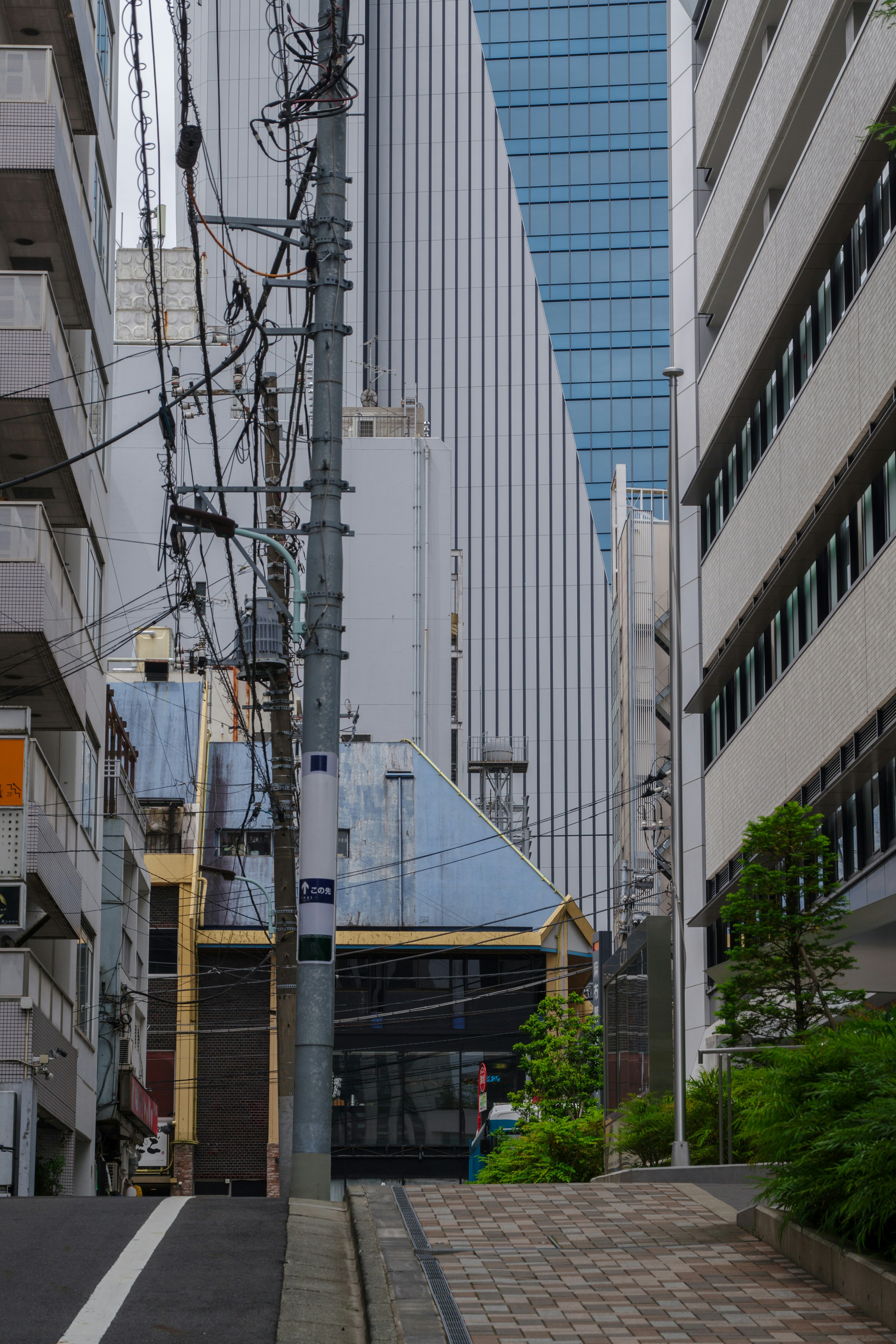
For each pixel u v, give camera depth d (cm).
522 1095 4538
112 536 8000
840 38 3662
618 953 2778
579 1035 4700
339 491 2011
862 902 3312
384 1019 6188
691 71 5422
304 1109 1806
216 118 11475
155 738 6575
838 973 2764
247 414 3081
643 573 10056
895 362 3089
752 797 4366
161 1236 1250
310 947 1841
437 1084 6138
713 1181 1975
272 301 9038
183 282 8500
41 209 3288
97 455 3972
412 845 6475
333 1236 1330
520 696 13288
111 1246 1210
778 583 4038
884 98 3131
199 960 6069
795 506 3928
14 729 2923
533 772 13125
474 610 13488
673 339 5400
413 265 14125
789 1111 1264
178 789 6400
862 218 3453
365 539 8569
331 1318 1048
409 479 8650
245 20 11644
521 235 14238
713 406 4838
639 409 13938
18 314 3159
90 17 3744
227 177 11419
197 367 8269
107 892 4700
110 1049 4456
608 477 13775
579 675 13325
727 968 2814
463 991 6228
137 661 6838
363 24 13550
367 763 6688
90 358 4053
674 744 2738
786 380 4144
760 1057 1858
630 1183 1933
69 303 3675
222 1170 5878
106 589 7450
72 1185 3725
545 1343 987
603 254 14275
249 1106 5934
